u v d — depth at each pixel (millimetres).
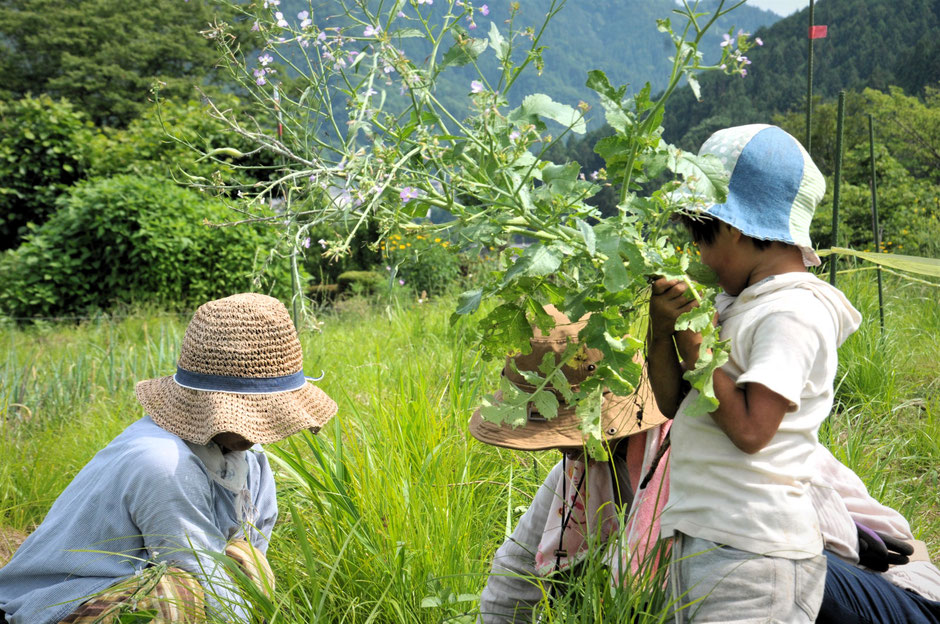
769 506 1671
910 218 12992
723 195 1621
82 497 2230
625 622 1846
